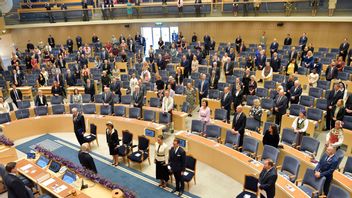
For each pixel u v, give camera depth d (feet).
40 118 41.60
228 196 27.17
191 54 59.82
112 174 31.19
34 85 57.16
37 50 70.59
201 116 35.01
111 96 43.86
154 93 47.11
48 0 87.71
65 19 80.33
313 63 50.83
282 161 29.35
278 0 63.31
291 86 41.73
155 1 83.46
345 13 56.95
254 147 30.04
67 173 24.95
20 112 42.39
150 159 33.94
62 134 42.01
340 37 63.77
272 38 71.41
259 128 34.35
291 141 31.40
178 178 27.09
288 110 40.63
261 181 22.63
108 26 85.51
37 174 25.57
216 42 78.07
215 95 44.47
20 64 66.33
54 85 47.96
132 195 21.74
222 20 69.72
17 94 47.91
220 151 30.42
